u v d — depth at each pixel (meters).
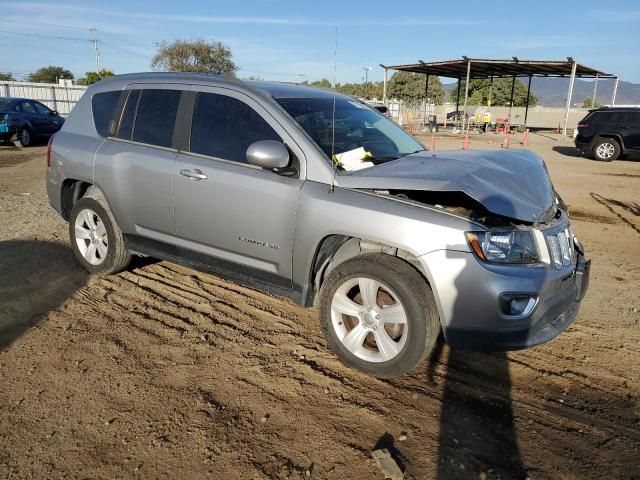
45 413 3.02
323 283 3.58
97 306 4.44
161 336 3.96
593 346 3.96
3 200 8.60
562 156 18.80
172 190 4.17
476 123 36.28
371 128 4.32
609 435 2.96
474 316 3.07
